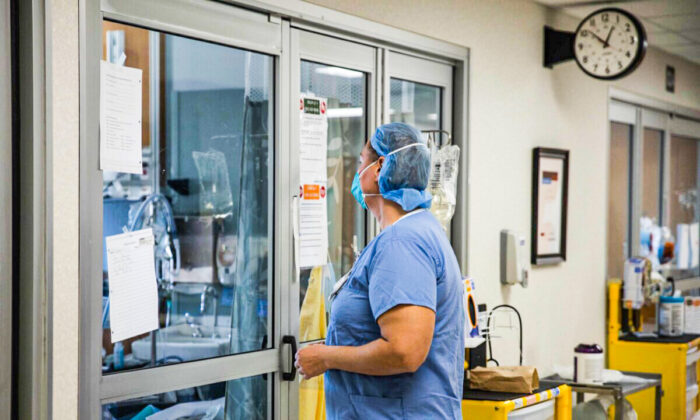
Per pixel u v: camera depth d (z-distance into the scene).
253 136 3.03
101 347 2.43
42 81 2.22
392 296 2.10
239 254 2.99
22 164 2.22
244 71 2.98
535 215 4.62
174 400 2.72
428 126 3.91
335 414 2.28
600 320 5.48
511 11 4.39
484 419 3.12
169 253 2.72
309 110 3.22
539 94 4.68
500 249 4.31
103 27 2.44
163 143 2.70
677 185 6.84
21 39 2.22
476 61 4.09
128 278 2.56
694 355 5.32
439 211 3.16
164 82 2.68
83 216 2.33
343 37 3.33
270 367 3.06
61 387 2.28
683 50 6.33
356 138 3.48
